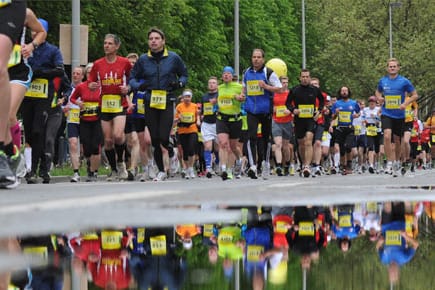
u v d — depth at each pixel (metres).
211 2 78.81
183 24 72.94
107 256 4.88
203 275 4.04
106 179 30.56
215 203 9.86
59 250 5.16
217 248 5.26
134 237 5.89
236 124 31.17
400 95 34.06
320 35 118.81
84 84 29.41
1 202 9.91
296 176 38.44
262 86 30.92
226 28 84.38
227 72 31.06
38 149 24.34
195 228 6.59
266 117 31.61
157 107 25.34
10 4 14.27
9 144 16.41
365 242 5.46
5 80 14.95
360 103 57.50
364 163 59.59
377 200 10.66
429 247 5.10
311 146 36.31
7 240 5.64
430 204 9.69
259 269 4.20
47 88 23.86
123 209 8.70
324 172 51.72
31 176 24.52
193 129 39.12
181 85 25.44
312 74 117.38
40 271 4.27
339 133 51.41
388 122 34.16
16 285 3.87
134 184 20.12
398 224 6.88
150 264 4.53
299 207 9.19
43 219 7.30
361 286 3.55
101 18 57.00
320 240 5.62
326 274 3.93
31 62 23.75
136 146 30.31
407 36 110.44
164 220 7.29
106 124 27.88
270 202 10.21
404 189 14.89
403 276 3.83
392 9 111.75
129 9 60.06
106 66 27.23
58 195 12.21
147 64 25.34
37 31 17.52
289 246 5.29
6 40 14.27
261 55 31.11
